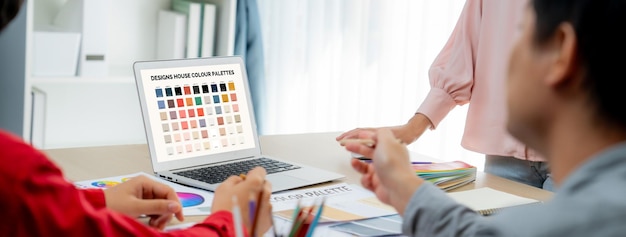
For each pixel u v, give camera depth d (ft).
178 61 5.53
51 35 9.18
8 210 2.65
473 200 4.94
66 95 10.66
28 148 2.78
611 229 2.17
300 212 3.46
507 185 5.63
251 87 10.43
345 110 9.64
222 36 10.37
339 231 4.24
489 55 6.69
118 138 11.15
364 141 3.59
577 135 2.43
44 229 2.74
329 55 9.85
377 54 9.21
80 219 2.86
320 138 6.86
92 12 9.37
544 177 6.54
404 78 8.87
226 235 3.72
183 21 10.22
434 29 8.52
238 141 5.75
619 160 2.31
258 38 10.34
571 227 2.22
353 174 5.64
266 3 10.53
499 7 6.60
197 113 5.55
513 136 2.72
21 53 8.99
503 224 2.42
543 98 2.50
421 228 2.96
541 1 2.50
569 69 2.39
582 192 2.30
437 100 6.70
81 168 5.44
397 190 3.17
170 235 3.44
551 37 2.46
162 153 5.32
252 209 3.02
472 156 8.32
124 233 3.11
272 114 10.69
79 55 9.44
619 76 2.31
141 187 4.44
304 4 10.10
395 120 9.12
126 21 10.68
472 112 6.85
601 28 2.32
